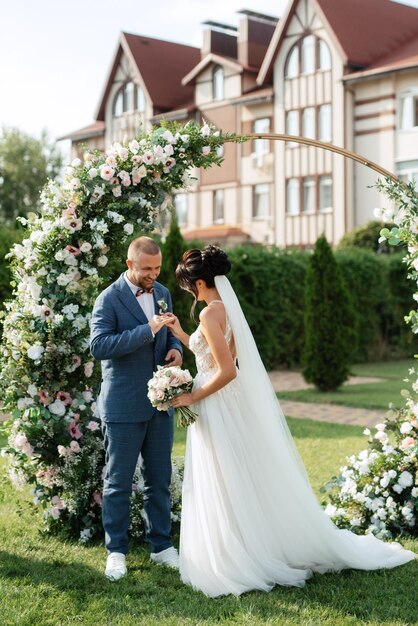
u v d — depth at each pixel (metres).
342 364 12.20
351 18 27.86
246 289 15.41
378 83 26.45
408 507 5.00
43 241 4.82
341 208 27.34
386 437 5.29
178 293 11.70
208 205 32.03
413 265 4.85
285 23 28.34
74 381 4.95
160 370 4.20
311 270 12.31
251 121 30.28
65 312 4.78
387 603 3.85
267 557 4.12
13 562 4.44
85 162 4.89
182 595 3.99
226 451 4.13
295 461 4.34
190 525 4.17
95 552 4.67
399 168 26.05
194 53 36.81
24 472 4.98
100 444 4.92
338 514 5.13
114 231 4.91
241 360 4.27
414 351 18.45
